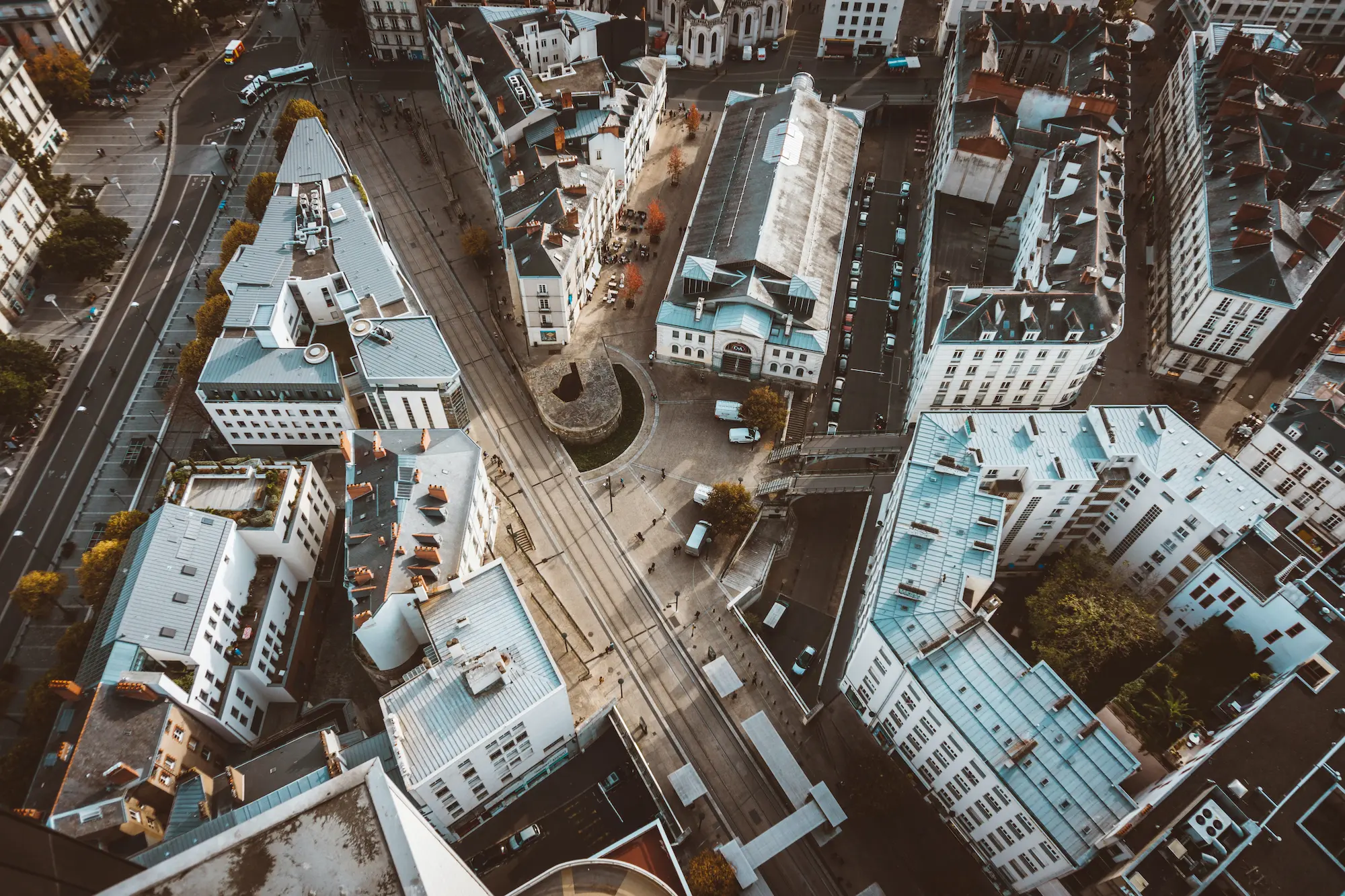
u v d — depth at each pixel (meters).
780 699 134.50
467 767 108.81
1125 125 191.88
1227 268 158.38
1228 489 126.62
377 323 151.75
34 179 192.75
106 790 104.94
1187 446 131.00
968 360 154.88
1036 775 103.00
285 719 133.75
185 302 188.75
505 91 194.25
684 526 154.88
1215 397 172.25
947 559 121.56
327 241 168.50
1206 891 92.88
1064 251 160.62
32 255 188.25
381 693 136.88
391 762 108.81
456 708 109.94
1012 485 133.12
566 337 177.50
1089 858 97.44
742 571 149.50
